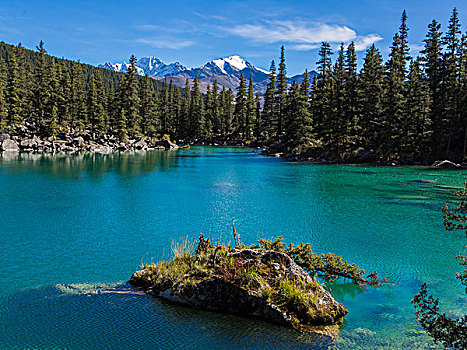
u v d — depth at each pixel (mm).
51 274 13383
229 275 10438
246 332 8969
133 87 100688
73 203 26453
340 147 65938
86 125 97312
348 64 72125
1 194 29391
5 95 82625
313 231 19875
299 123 72438
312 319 9469
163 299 10852
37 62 91375
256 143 108000
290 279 10547
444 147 59906
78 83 103688
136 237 18422
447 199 29172
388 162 57656
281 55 97312
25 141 77000
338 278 13258
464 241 18125
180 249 13188
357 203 27453
